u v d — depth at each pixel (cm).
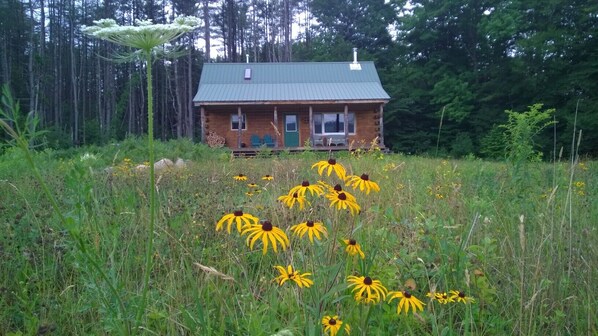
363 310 249
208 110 2714
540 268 302
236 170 941
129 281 310
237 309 281
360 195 477
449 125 3400
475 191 577
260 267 346
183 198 561
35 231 395
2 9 4253
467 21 3509
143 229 388
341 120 2767
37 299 300
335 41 4975
